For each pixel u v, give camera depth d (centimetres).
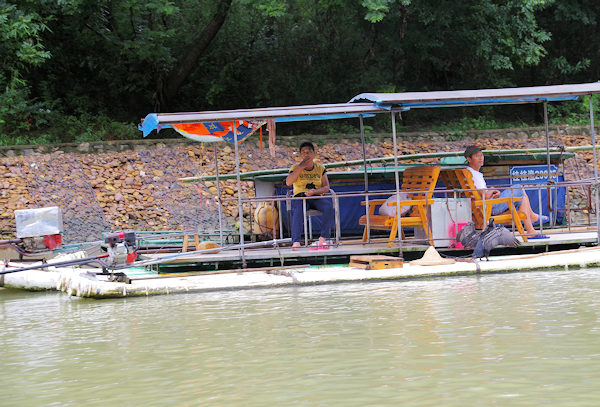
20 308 988
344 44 2981
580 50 3322
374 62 2991
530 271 1080
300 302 891
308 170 1198
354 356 593
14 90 2381
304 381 524
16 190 1916
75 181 1994
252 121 1184
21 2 2314
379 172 1447
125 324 804
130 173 2059
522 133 2598
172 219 1906
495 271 1073
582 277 997
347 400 471
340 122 2825
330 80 2948
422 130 2808
